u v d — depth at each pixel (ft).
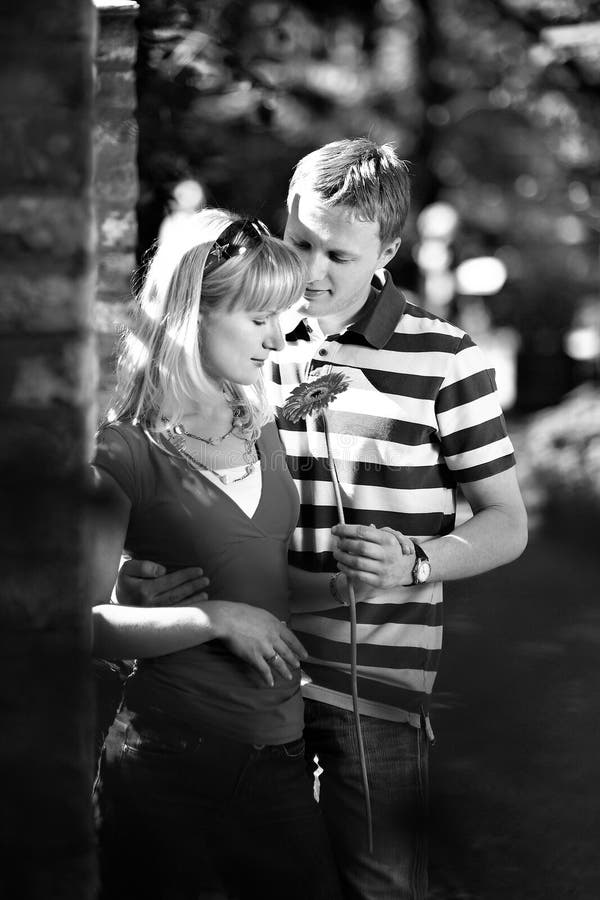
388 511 8.99
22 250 5.80
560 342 59.00
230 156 17.35
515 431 45.73
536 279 57.21
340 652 9.11
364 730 9.12
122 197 12.89
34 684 5.89
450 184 52.37
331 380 8.40
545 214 53.42
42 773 5.89
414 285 54.44
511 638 19.22
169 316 7.81
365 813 9.07
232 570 7.85
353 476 9.01
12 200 5.75
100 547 7.52
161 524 7.79
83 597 5.97
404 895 9.11
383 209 8.87
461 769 13.30
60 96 5.71
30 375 5.85
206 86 16.17
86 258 5.90
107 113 12.84
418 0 43.19
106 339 12.54
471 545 8.78
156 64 15.12
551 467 35.04
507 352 62.64
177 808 7.79
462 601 21.97
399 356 9.07
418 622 9.10
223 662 7.84
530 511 31.60
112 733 7.96
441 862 11.25
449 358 9.02
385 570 8.27
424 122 46.73
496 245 56.18
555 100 37.06
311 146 39.96
